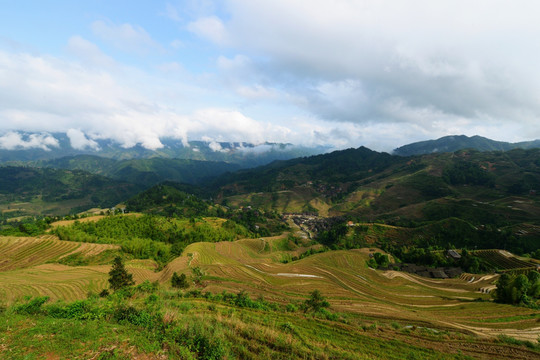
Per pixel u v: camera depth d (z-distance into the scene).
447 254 111.31
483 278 82.69
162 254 97.44
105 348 11.89
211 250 101.44
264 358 14.59
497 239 128.75
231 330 17.50
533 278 51.38
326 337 20.84
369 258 101.56
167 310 17.69
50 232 101.81
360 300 46.69
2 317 14.29
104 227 121.50
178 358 12.38
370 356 18.53
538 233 129.62
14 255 75.62
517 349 22.08
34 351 11.00
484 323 32.81
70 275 61.81
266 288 51.81
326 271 74.31
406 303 49.88
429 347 21.52
